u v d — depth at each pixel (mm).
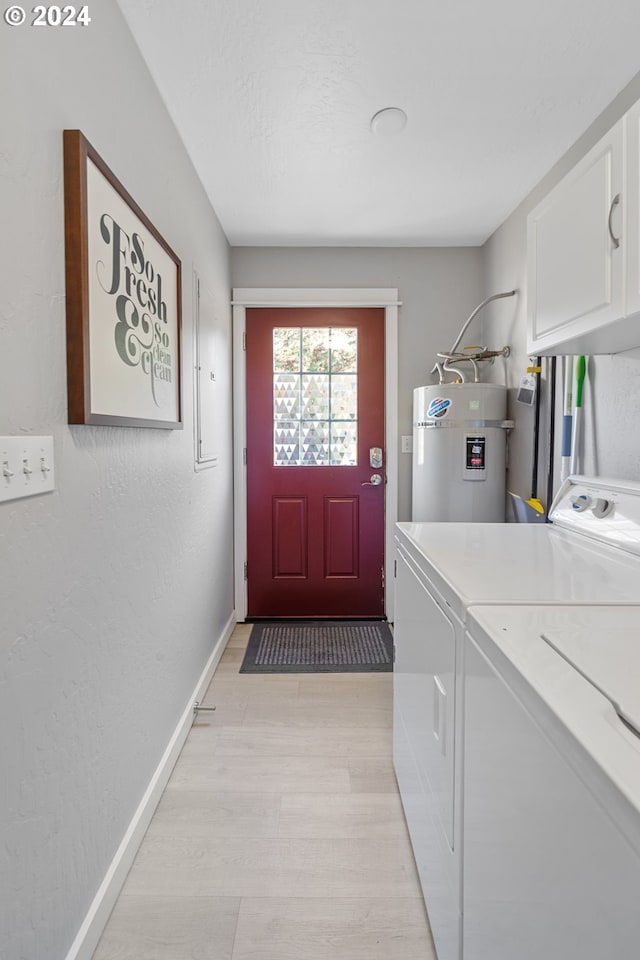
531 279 1710
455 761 994
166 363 1643
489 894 802
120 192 1226
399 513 3141
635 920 437
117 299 1218
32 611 877
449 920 1030
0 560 785
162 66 1543
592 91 1715
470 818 901
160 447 1624
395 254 3070
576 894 539
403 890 1300
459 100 1750
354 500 3174
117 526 1267
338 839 1463
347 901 1268
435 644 1166
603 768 485
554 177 2172
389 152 2055
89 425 1078
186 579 1968
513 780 710
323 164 2133
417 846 1336
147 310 1444
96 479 1141
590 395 1930
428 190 2373
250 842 1449
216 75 1592
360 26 1421
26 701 860
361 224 2744
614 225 1222
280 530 3176
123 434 1306
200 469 2213
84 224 1011
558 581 1068
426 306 3080
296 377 3129
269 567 3188
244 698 2248
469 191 2383
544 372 2289
